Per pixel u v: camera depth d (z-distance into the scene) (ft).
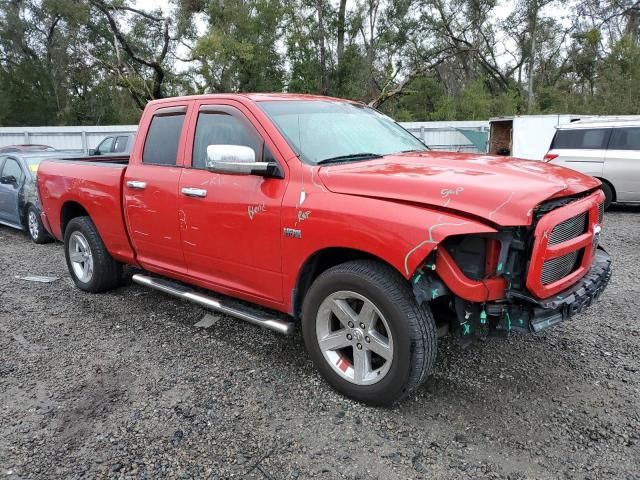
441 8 121.90
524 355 13.52
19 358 13.88
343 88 105.91
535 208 9.69
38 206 27.55
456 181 10.18
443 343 14.20
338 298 11.22
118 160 21.81
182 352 14.11
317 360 11.85
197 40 91.30
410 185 10.33
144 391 12.09
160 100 15.89
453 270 9.78
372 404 11.08
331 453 9.77
